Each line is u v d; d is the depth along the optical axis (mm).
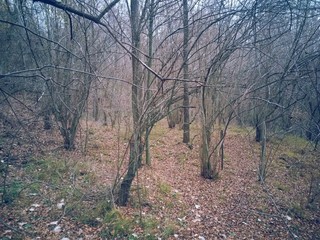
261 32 5398
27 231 3850
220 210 5398
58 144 7816
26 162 6312
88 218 4305
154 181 6141
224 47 5098
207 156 6766
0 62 8031
